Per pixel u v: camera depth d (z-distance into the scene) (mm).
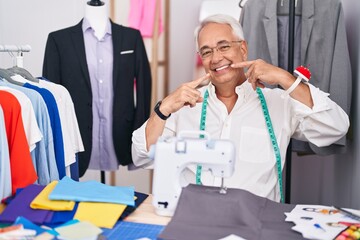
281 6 2137
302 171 2725
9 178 1367
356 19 2096
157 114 1523
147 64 2396
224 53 1614
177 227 1063
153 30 2648
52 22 2852
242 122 1646
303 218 1134
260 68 1537
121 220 1162
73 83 2244
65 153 1838
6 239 984
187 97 1468
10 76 1736
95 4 2271
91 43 2289
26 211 1137
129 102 2320
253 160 1599
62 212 1141
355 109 2051
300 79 1499
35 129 1536
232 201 1150
